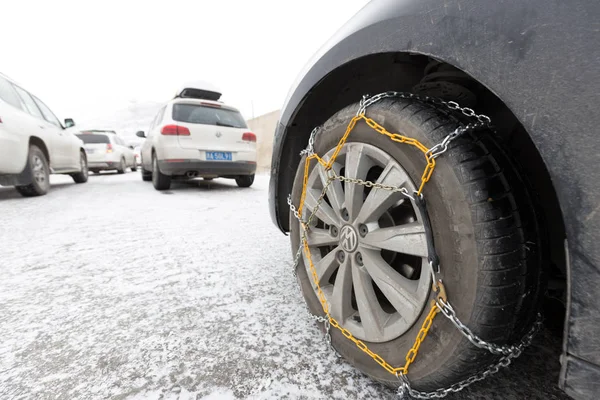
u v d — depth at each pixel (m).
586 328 0.54
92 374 1.00
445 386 0.78
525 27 0.59
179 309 1.42
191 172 5.08
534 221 0.74
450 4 0.72
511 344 0.72
